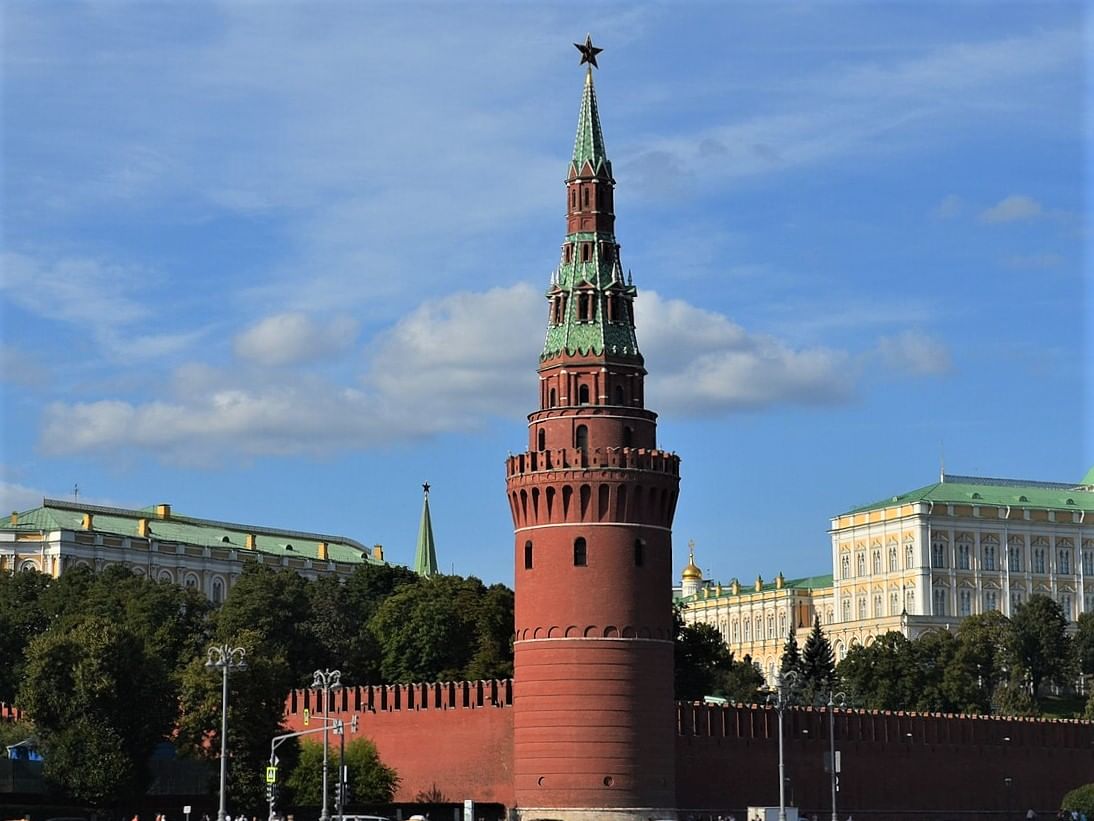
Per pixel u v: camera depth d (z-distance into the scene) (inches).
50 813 6820.9
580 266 6471.5
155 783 7190.0
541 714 6215.6
